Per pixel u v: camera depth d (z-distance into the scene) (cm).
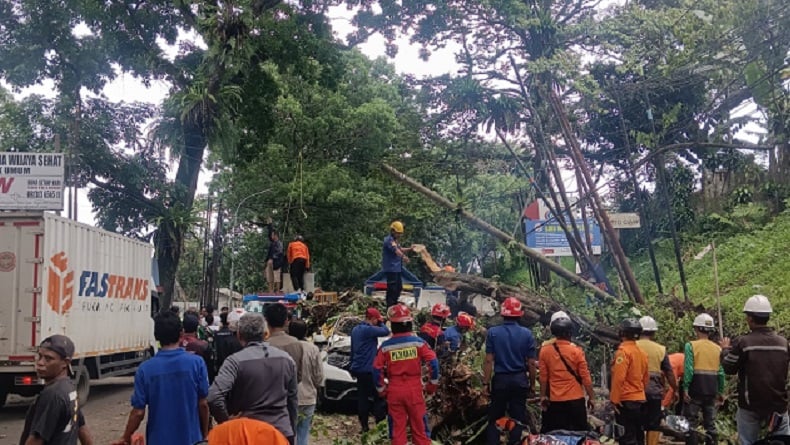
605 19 1864
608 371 1240
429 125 2105
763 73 1773
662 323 1320
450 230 3653
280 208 3366
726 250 2234
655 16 1672
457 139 2116
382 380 862
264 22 2398
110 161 2391
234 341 1075
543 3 1920
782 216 2330
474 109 1872
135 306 1730
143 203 2458
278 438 310
